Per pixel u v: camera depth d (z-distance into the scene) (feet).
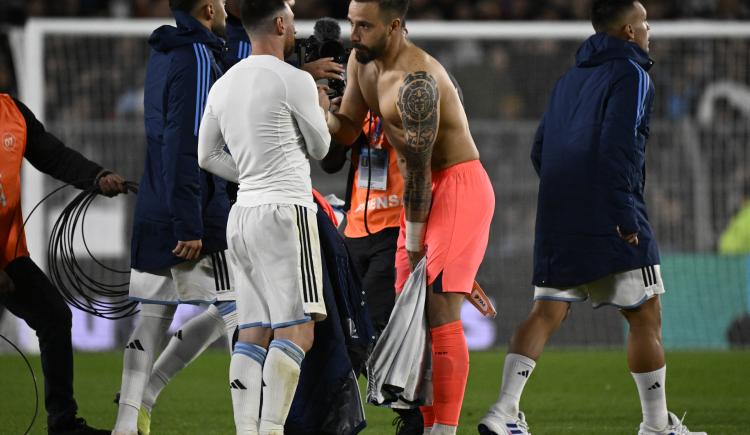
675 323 121.19
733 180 125.80
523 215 122.21
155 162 58.13
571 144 58.80
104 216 115.55
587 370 99.19
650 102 59.06
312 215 52.65
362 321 55.83
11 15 156.15
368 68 57.82
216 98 52.90
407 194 55.47
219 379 93.71
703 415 74.13
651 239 59.11
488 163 123.03
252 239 51.67
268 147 51.67
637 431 68.39
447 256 56.34
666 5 163.63
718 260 122.72
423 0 163.22
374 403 55.93
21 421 70.69
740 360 105.70
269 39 52.95
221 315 59.57
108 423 71.67
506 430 57.93
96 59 133.90
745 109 137.18
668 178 126.21
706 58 137.90
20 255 59.72
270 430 51.03
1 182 58.59
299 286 51.55
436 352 56.59
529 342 59.11
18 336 111.75
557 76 135.85
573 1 161.38
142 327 59.06
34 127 61.31
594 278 57.98
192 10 57.57
